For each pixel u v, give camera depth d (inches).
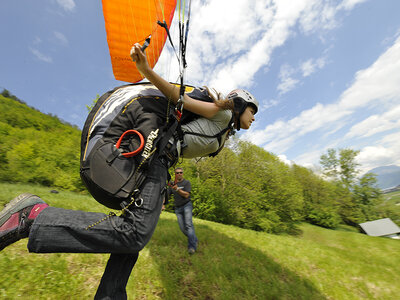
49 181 400.8
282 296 108.3
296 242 229.9
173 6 47.3
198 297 90.0
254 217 522.6
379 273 170.1
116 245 33.6
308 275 144.9
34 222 30.5
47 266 77.7
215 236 170.1
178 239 142.2
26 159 432.5
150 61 57.2
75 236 31.5
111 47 52.4
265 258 149.7
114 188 35.2
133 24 48.0
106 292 38.6
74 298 68.8
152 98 43.7
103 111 42.3
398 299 136.4
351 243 358.3
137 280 86.4
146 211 35.9
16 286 66.0
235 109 48.0
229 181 549.6
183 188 139.8
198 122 46.4
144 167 37.1
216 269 112.3
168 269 102.3
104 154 36.6
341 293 130.0
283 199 655.8
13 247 83.8
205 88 49.5
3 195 193.6
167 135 40.4
